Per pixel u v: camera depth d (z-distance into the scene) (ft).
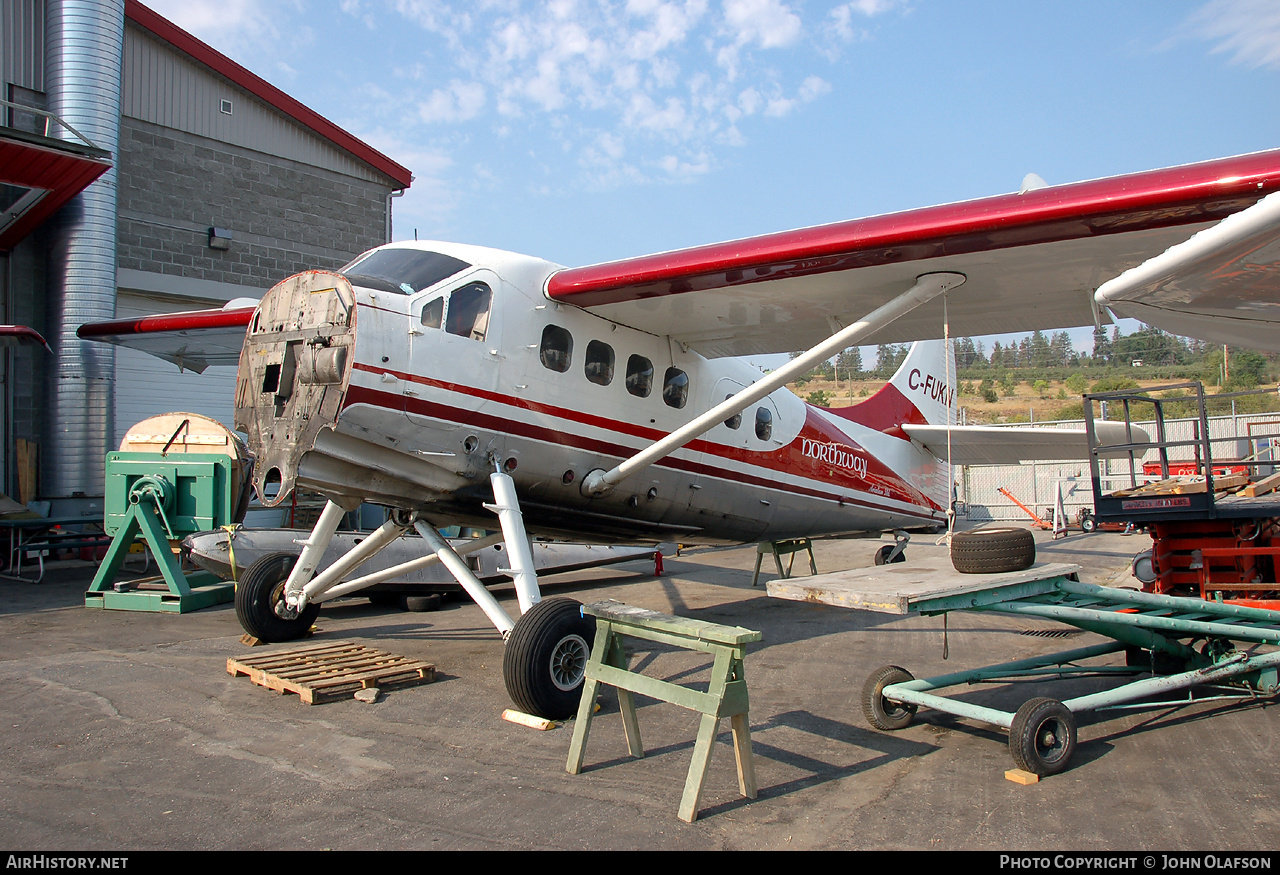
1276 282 10.67
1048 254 16.39
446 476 18.43
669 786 11.54
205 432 28.60
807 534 30.66
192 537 26.78
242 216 49.57
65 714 14.93
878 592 11.80
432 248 18.76
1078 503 67.77
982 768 12.39
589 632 15.60
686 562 45.14
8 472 40.24
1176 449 68.18
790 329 22.31
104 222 39.73
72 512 38.40
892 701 14.30
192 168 47.37
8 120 40.06
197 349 32.71
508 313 18.76
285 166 51.75
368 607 28.53
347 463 16.90
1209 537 22.30
